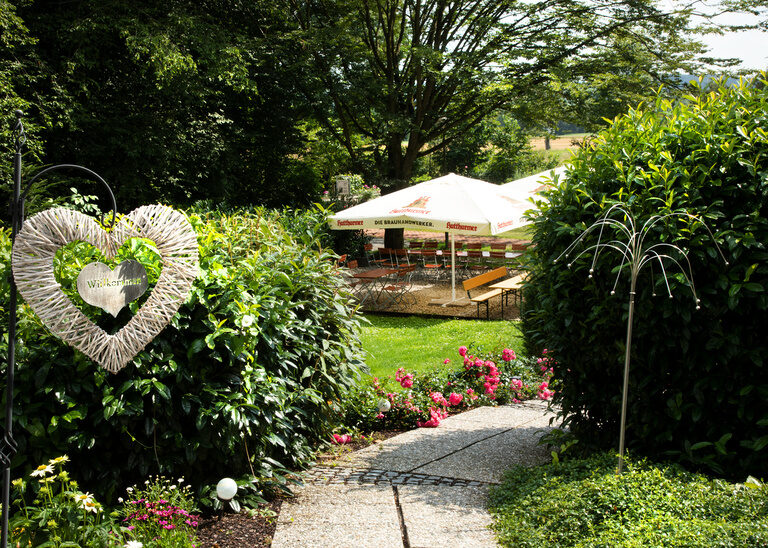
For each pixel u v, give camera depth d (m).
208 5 17.88
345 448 5.14
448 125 19.69
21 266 3.11
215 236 4.41
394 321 11.77
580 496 3.39
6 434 2.82
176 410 3.67
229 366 3.82
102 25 13.91
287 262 4.72
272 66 18.80
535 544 3.11
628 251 3.63
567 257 4.28
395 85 18.44
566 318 4.23
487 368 6.99
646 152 4.20
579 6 18.23
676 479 3.50
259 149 19.95
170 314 3.51
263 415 3.90
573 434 4.65
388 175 19.91
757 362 3.64
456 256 17.47
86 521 3.15
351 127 21.17
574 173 4.53
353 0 17.36
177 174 16.86
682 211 3.72
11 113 11.84
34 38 12.89
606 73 18.30
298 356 4.43
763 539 2.65
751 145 3.84
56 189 13.99
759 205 3.72
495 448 5.03
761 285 3.57
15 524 3.04
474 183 12.72
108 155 15.03
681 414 3.89
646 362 4.02
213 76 15.59
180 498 3.47
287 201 20.59
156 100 16.09
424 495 4.03
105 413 3.30
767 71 4.29
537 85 17.69
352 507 3.83
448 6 18.64
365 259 18.23
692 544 2.73
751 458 3.74
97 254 3.65
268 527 3.55
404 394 5.99
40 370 3.28
